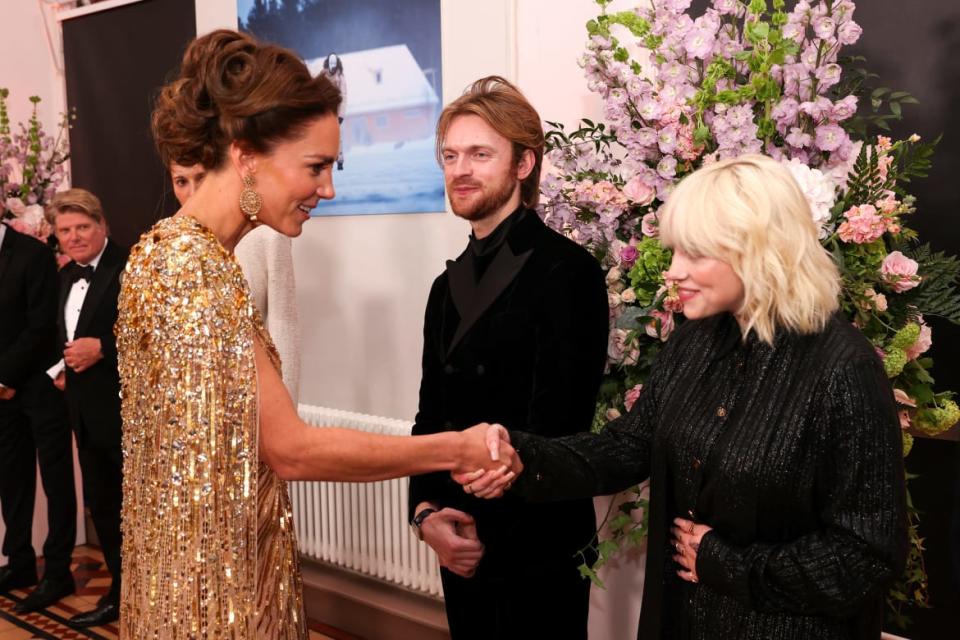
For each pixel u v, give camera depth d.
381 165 3.43
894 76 2.32
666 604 1.54
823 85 1.89
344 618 3.57
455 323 2.09
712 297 1.40
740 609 1.42
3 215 4.22
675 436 1.50
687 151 1.95
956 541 1.54
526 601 1.98
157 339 1.29
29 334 3.91
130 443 1.36
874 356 1.35
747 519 1.39
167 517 1.29
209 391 1.27
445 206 3.26
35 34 4.71
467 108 2.02
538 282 1.96
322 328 3.72
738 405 1.43
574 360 1.92
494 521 1.99
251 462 1.30
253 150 1.35
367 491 3.35
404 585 3.26
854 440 1.30
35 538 4.65
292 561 1.45
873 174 1.84
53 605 3.93
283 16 3.68
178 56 4.15
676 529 1.51
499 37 3.02
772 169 1.38
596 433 1.74
